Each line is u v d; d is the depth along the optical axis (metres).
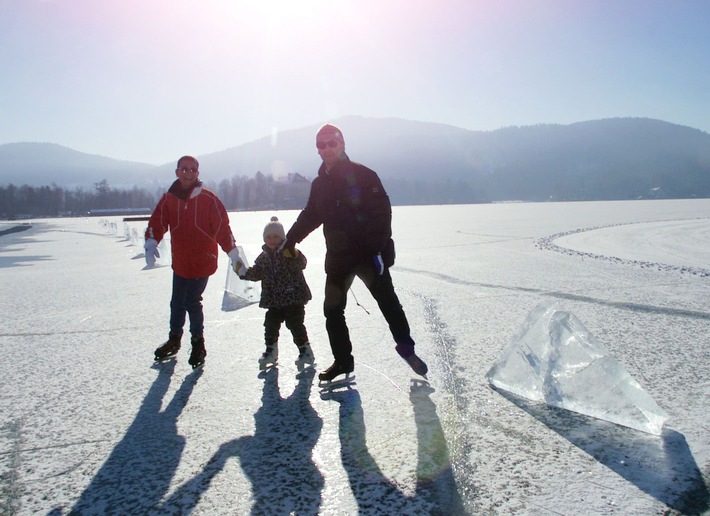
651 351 4.04
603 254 11.84
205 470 2.39
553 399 3.02
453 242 15.32
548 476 2.25
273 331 3.91
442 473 2.30
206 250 4.10
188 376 3.80
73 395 3.46
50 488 2.28
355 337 4.66
